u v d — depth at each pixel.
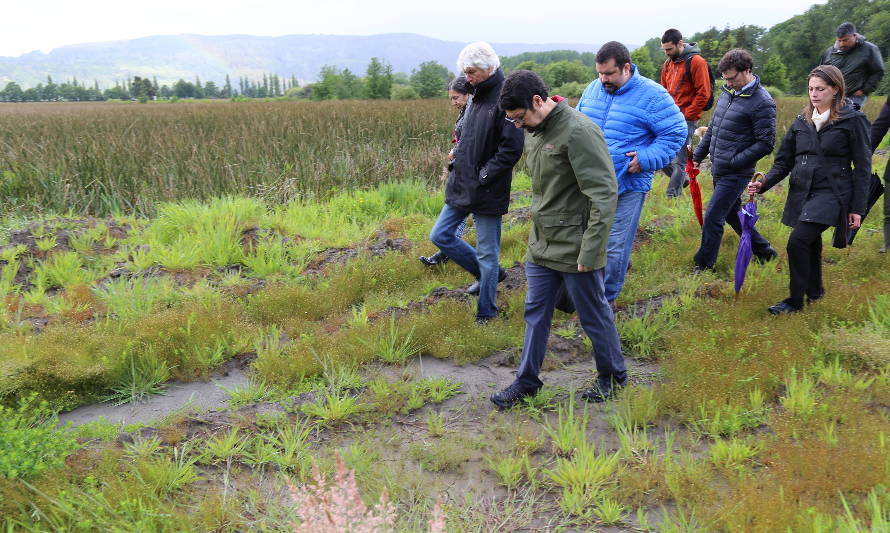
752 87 5.00
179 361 4.22
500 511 2.75
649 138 4.35
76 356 3.99
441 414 3.56
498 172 4.35
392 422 3.54
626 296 5.04
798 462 2.75
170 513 2.65
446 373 4.13
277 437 3.33
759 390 3.40
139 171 9.94
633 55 77.38
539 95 3.13
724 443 3.02
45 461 2.90
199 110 29.94
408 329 4.50
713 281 5.32
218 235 6.59
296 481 2.96
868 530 2.30
